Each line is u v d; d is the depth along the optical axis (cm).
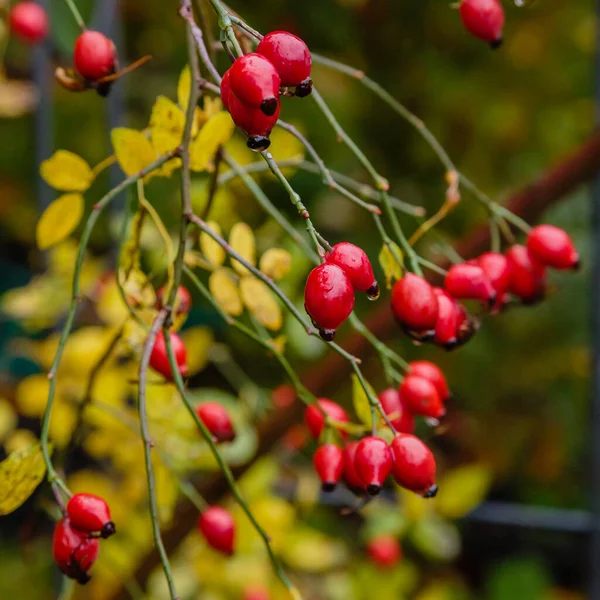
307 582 92
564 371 141
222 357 83
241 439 79
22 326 89
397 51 134
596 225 92
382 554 90
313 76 128
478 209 137
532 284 67
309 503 87
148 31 135
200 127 66
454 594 123
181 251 61
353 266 58
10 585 112
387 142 138
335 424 64
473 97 137
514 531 136
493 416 145
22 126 142
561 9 137
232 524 67
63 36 87
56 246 84
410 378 64
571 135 138
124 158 64
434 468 61
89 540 60
